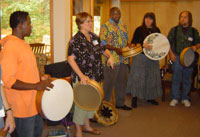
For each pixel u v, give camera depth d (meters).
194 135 3.12
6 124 1.50
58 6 3.60
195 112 4.07
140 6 6.10
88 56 2.57
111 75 3.73
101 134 3.10
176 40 4.25
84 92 2.46
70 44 2.55
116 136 3.04
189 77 4.38
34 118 1.85
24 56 1.72
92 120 3.58
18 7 3.74
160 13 5.99
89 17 2.59
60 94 1.94
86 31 2.62
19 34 1.77
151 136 3.07
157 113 4.00
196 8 5.71
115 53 3.72
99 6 5.66
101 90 2.40
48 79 1.95
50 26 3.66
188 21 4.21
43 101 1.79
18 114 1.77
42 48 3.76
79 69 2.49
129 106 4.42
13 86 1.64
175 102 4.43
